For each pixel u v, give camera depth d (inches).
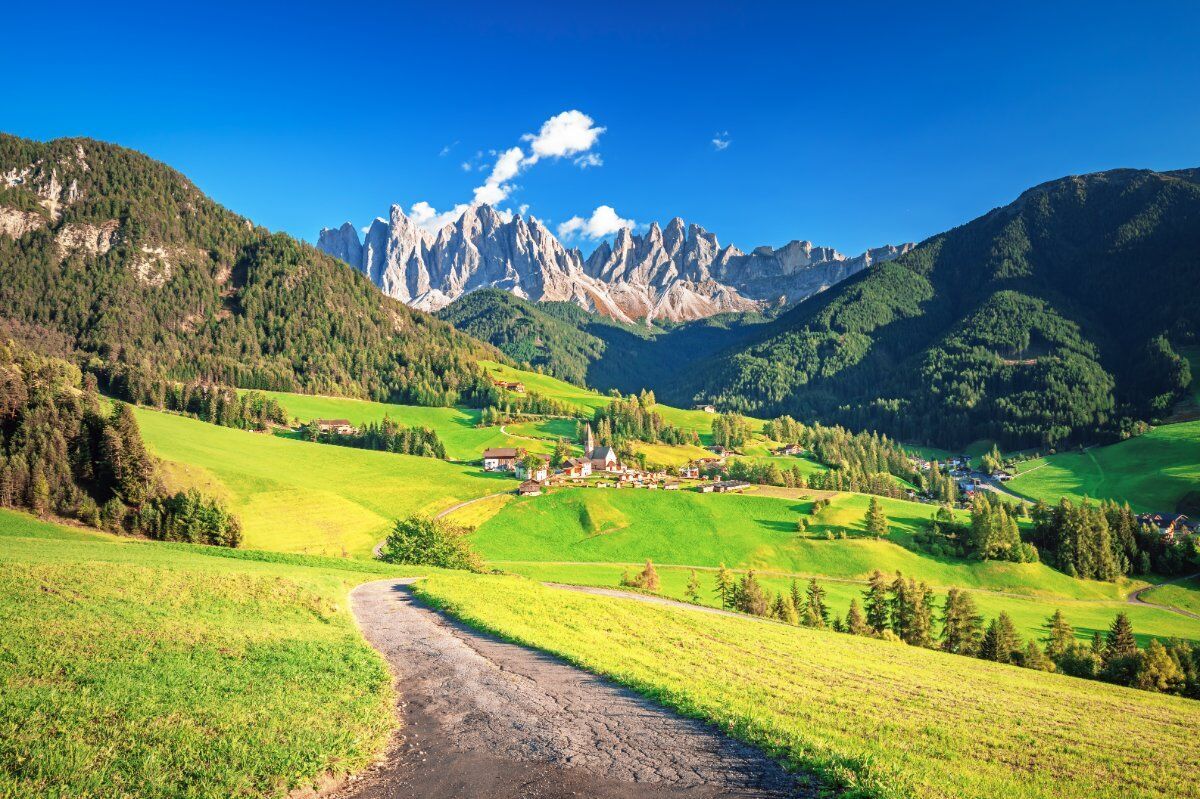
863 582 5477.4
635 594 3417.8
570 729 887.7
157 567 1782.7
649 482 7765.8
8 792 592.4
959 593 3939.5
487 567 4013.3
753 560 5733.3
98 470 4124.0
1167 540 6422.2
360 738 799.1
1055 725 1441.9
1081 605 5383.9
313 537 4852.4
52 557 1887.3
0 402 4160.9
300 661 1125.7
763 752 810.8
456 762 764.6
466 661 1294.3
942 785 752.3
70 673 904.9
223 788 638.5
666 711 989.8
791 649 2041.1
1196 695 3147.1
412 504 6171.3
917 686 1722.4
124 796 610.9
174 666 988.6
